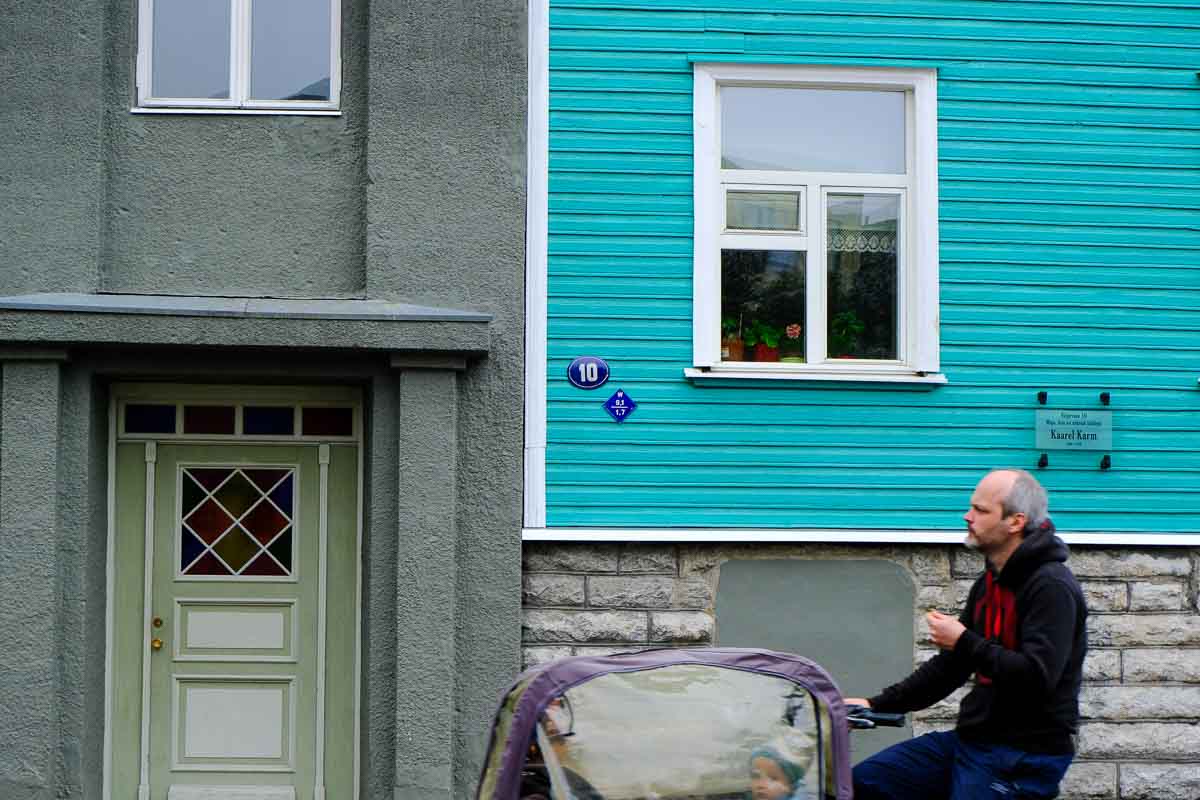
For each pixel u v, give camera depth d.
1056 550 5.71
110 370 8.28
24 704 8.02
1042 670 5.50
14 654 8.03
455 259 8.49
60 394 8.18
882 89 8.97
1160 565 8.84
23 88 8.34
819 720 5.04
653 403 8.63
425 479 8.27
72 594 8.20
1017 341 8.87
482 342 8.25
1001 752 5.66
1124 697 8.75
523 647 8.52
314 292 8.56
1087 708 8.75
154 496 8.80
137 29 8.62
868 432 8.76
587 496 8.55
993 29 8.96
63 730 8.16
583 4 8.73
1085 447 8.84
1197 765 8.76
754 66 8.81
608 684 5.00
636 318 8.65
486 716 8.34
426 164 8.51
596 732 4.90
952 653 5.83
